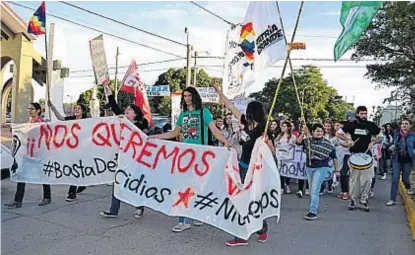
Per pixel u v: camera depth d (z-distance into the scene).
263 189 5.94
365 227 7.32
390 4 16.30
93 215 7.31
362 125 8.78
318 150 7.82
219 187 6.01
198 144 6.32
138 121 7.28
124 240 5.99
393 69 20.83
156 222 7.00
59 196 8.79
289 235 6.64
